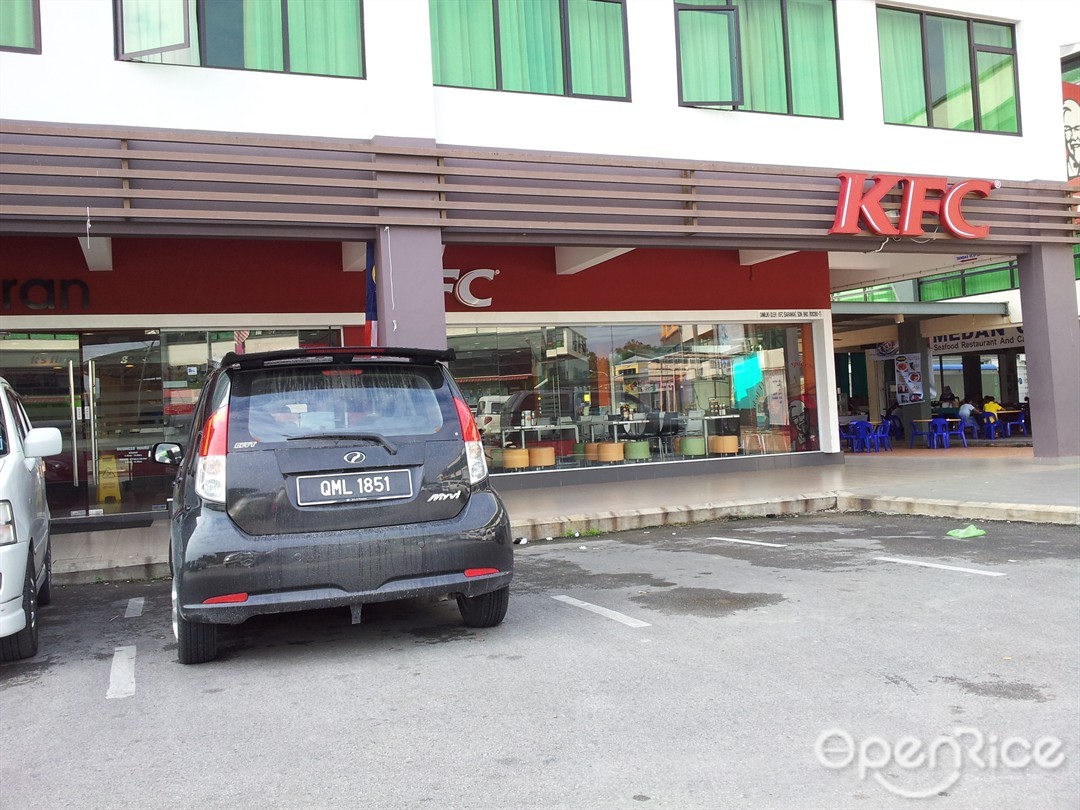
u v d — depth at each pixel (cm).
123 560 834
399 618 587
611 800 296
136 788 322
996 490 1066
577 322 1434
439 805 297
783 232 1211
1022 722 353
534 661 465
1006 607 543
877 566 698
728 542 884
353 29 1033
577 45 1167
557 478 1427
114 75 931
